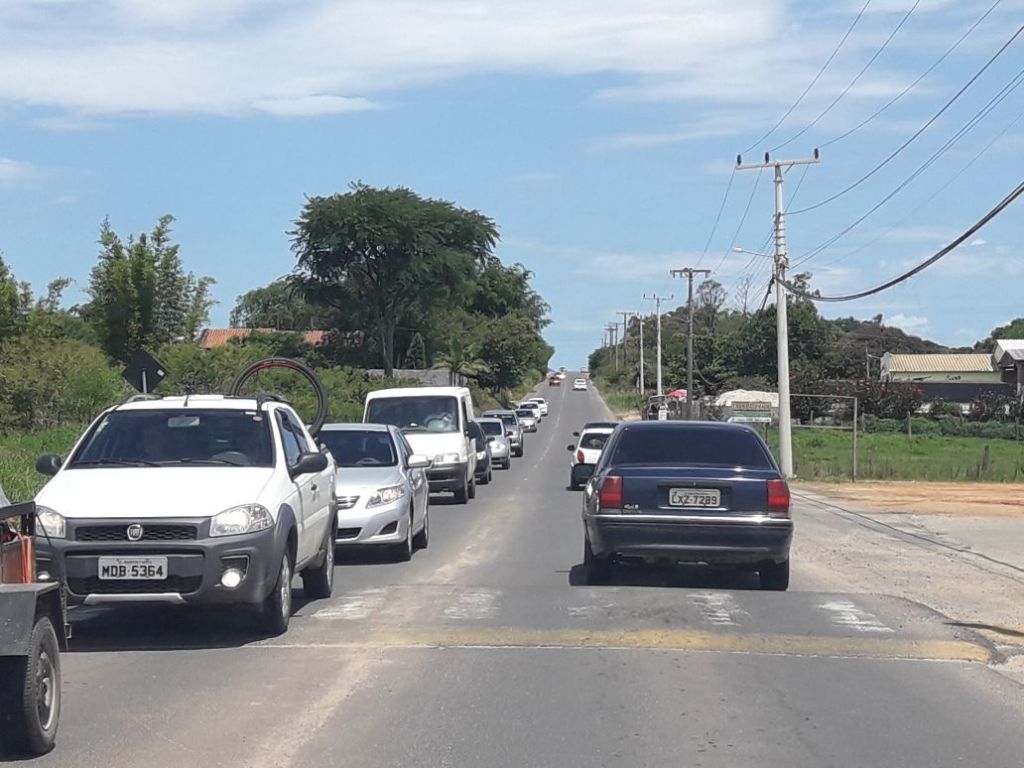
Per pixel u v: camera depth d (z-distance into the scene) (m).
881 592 12.75
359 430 16.67
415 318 83.62
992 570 14.99
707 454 12.57
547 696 7.92
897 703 7.85
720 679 8.44
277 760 6.47
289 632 10.09
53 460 10.29
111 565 9.08
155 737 6.91
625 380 130.88
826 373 82.88
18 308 30.14
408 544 15.37
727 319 135.25
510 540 18.06
